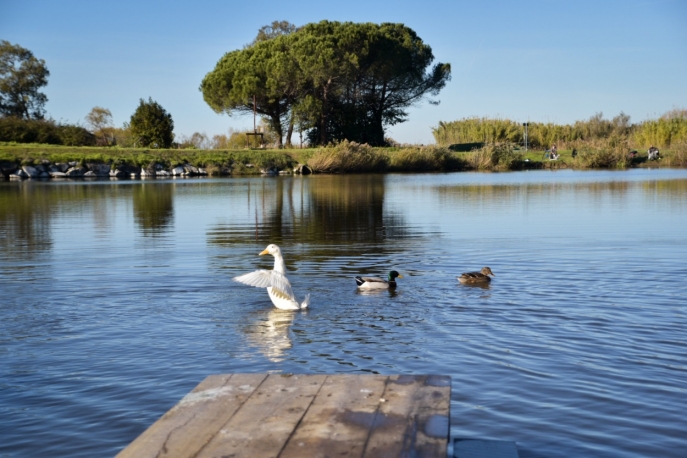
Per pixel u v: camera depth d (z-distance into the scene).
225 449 3.88
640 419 6.14
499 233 18.89
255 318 9.91
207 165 59.50
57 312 10.33
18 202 31.09
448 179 48.34
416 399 4.53
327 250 16.17
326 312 10.19
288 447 3.89
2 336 9.05
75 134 74.50
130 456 3.81
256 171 60.38
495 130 84.75
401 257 15.05
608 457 5.44
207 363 7.86
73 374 7.54
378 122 79.81
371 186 40.91
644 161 67.31
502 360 7.79
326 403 4.49
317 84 69.06
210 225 21.55
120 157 57.81
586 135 84.62
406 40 75.00
